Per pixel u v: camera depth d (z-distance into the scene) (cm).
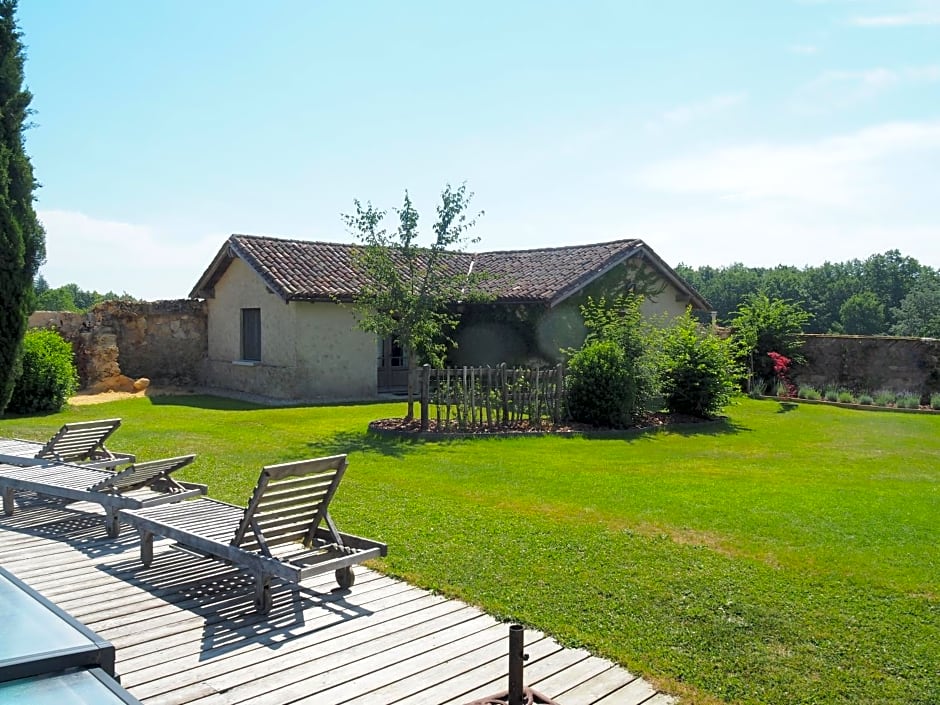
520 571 648
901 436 1567
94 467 957
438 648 505
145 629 531
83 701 255
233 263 2327
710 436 1523
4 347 1644
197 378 2500
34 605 322
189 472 1059
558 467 1126
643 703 436
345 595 602
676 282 2386
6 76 1677
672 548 712
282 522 616
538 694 435
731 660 489
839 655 498
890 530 783
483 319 2242
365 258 1529
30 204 1706
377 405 1952
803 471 1145
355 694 440
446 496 922
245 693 440
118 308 2344
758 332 2423
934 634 531
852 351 2372
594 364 1571
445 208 1514
